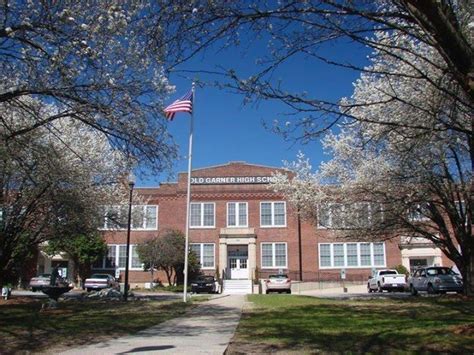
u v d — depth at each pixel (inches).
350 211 963.3
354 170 959.0
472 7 308.0
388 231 965.2
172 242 1644.9
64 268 1803.6
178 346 374.3
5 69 493.4
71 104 520.7
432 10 228.7
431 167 731.4
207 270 1781.5
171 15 275.0
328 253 1774.1
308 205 1026.1
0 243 907.4
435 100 404.2
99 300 1012.5
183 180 1854.1
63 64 456.8
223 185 1840.6
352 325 495.5
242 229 1787.6
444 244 903.1
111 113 514.3
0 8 424.2
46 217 928.9
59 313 685.9
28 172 629.6
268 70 287.3
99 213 1036.5
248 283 1672.0
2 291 1229.1
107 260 1817.2
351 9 263.1
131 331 477.7
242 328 489.7
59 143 852.6
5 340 425.7
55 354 351.9
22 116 573.6
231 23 274.7
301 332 450.6
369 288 1459.2
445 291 1069.1
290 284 1476.4
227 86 284.8
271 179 1348.4
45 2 422.9
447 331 424.8
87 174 924.6
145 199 1678.2
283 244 1784.0
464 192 747.4
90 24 433.1
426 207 894.4
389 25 267.0
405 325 478.9
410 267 1737.2
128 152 556.1
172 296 1257.4
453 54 240.8
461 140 600.4
